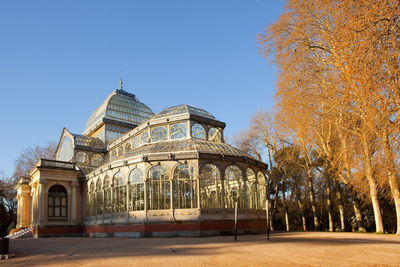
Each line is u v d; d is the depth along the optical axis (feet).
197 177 104.12
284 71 94.58
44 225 136.15
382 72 54.24
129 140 150.00
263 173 125.18
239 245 64.34
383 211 156.97
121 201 113.29
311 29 92.94
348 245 62.39
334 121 89.40
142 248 64.13
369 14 52.49
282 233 112.98
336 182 145.69
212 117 140.97
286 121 106.42
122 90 207.62
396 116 54.49
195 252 54.85
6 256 56.34
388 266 40.98
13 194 225.56
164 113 138.72
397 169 74.33
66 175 145.79
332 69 83.10
